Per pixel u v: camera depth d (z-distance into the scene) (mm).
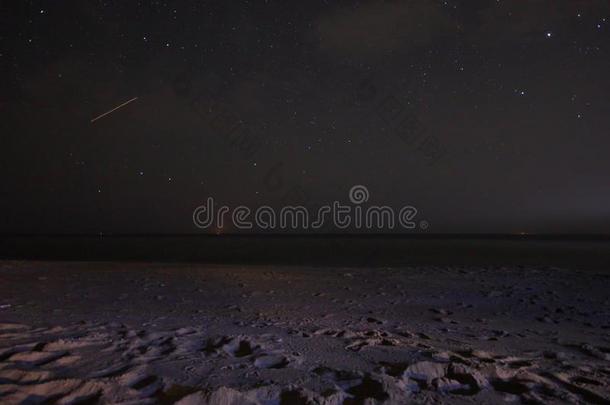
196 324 4172
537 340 4117
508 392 2283
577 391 2379
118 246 31688
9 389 1898
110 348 2861
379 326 4531
